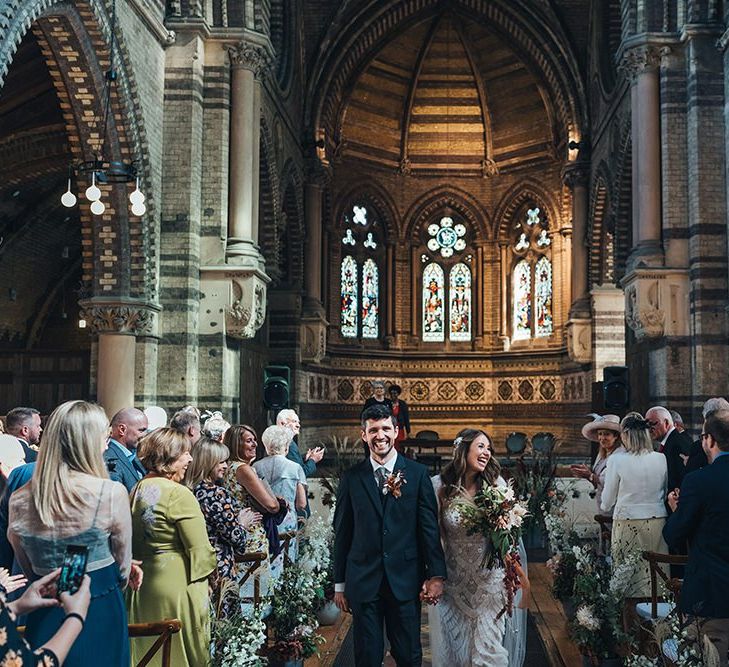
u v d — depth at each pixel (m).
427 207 34.06
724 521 5.19
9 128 20.55
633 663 5.87
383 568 5.69
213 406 17.05
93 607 3.89
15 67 18.61
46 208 26.17
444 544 6.06
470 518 5.77
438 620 6.06
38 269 28.69
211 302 17.19
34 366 22.31
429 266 34.38
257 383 21.09
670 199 17.94
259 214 22.31
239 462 7.16
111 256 16.05
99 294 16.03
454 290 34.28
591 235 26.81
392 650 5.71
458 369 33.53
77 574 3.44
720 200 17.36
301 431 27.72
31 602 3.38
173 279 16.84
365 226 33.50
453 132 33.62
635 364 20.38
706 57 17.58
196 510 5.25
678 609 5.46
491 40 31.16
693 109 17.55
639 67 18.31
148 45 16.17
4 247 26.33
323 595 7.87
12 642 3.00
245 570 7.00
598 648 7.09
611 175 23.75
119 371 15.94
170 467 5.39
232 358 17.69
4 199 24.75
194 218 17.03
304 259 27.73
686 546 7.38
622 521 7.48
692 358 17.47
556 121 30.78
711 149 17.45
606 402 17.64
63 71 14.57
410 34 31.08
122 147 15.50
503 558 5.90
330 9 27.47
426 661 7.75
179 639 5.15
